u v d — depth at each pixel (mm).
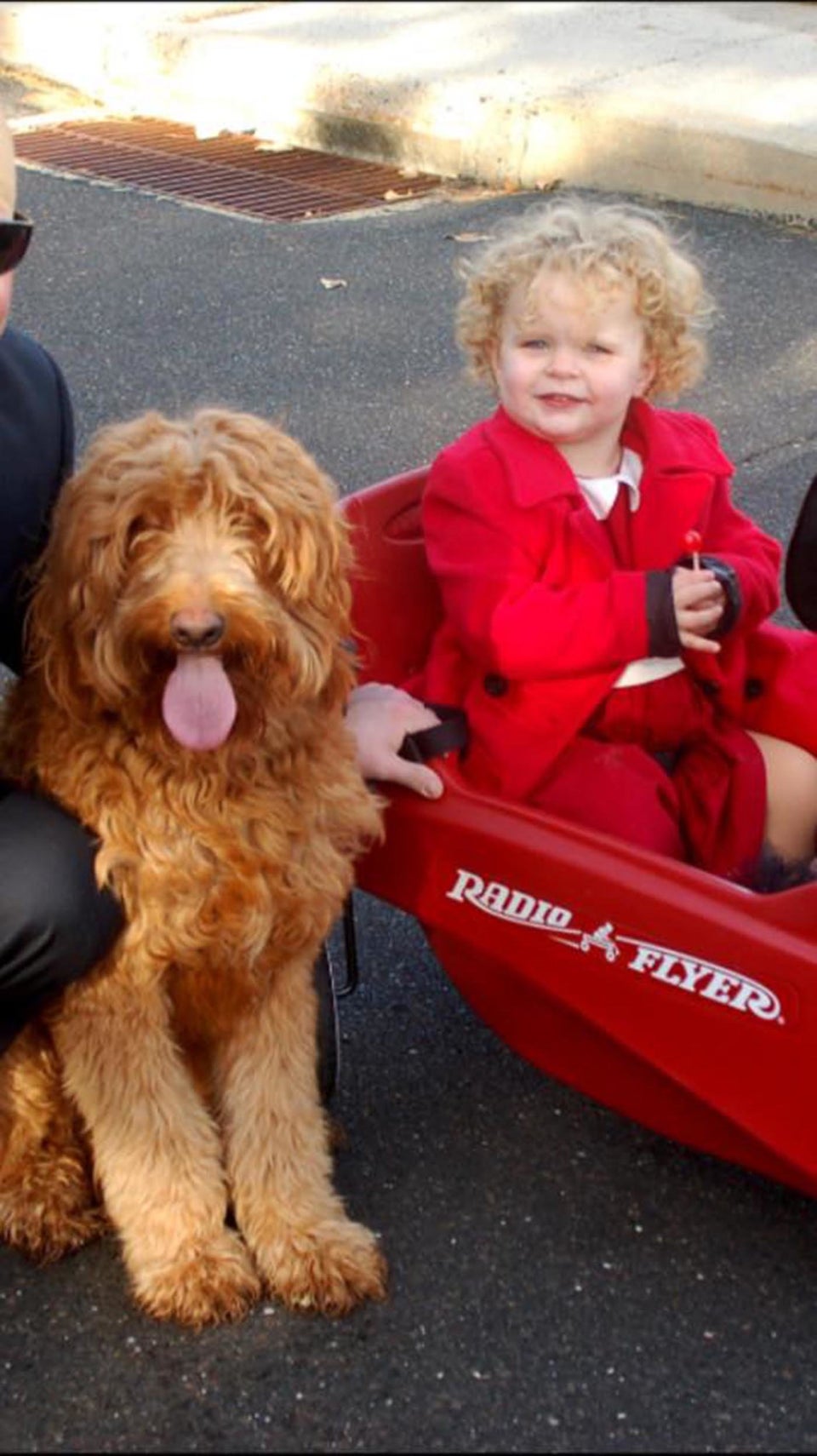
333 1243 2533
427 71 7812
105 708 2338
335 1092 2914
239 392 5402
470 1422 2336
